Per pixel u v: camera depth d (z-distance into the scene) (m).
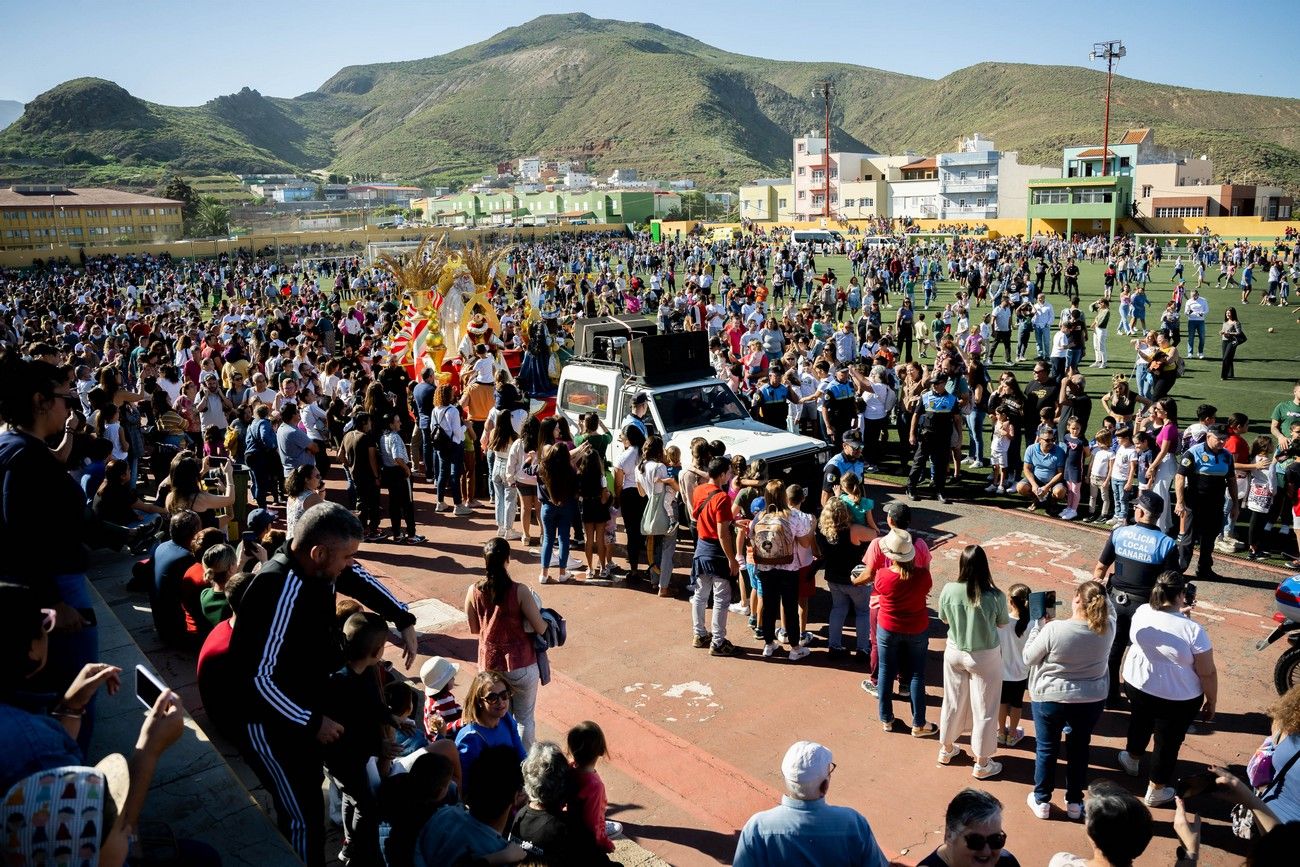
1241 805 5.03
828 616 9.75
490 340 19.67
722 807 6.35
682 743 7.16
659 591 10.13
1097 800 3.87
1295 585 7.28
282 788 4.39
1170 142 198.50
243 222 150.25
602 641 9.05
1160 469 10.79
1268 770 5.04
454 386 16.55
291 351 18.91
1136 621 6.14
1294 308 33.31
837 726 7.39
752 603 9.11
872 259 46.38
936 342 25.94
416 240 109.88
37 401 4.28
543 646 6.28
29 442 4.29
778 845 4.11
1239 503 10.63
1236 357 23.77
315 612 4.15
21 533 4.23
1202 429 10.84
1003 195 105.69
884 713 7.27
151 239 123.69
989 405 14.18
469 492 13.77
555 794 4.26
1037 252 50.81
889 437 17.14
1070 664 5.89
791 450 11.49
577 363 13.91
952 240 68.81
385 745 4.80
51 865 2.68
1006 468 13.47
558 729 7.39
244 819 4.92
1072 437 12.12
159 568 7.42
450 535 12.43
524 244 91.19
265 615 3.99
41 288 54.00
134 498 9.26
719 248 68.69
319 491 9.61
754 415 15.05
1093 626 5.80
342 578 4.57
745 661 8.57
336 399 15.20
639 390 12.50
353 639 4.66
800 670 8.38
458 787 4.74
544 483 10.22
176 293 48.81
